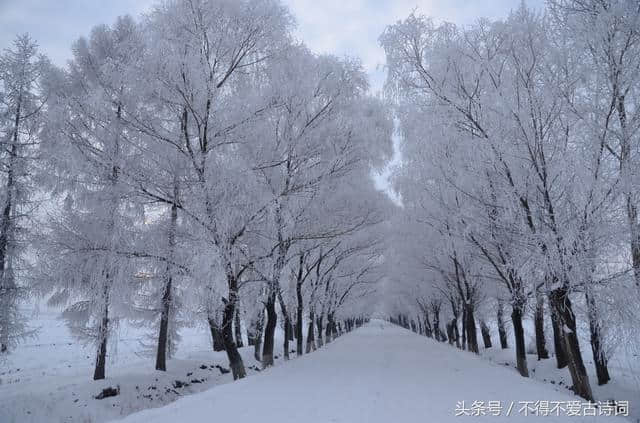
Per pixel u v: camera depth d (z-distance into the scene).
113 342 13.04
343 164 13.05
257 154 11.39
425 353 18.75
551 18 9.95
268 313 15.62
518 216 9.84
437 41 11.71
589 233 8.68
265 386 9.55
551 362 16.80
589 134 9.00
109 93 10.62
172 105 10.56
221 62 11.17
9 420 9.88
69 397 11.48
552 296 9.82
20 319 14.78
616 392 11.25
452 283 22.42
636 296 8.28
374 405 7.35
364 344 25.36
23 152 14.72
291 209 12.12
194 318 10.55
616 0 9.08
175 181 10.43
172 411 6.94
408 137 13.46
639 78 8.82
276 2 11.70
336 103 12.80
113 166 10.27
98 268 10.49
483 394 8.48
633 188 8.53
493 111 10.15
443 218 15.13
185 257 9.83
